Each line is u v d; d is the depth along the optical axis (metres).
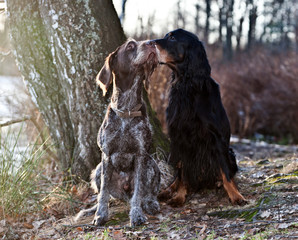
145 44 4.00
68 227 4.13
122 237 3.64
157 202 4.33
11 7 5.27
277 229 3.29
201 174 4.43
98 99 5.05
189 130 4.30
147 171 4.19
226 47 25.41
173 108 4.41
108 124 4.14
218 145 4.23
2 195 4.45
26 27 5.23
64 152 5.46
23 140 6.86
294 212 3.58
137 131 4.11
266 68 13.90
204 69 4.27
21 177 4.73
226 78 13.50
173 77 4.46
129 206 4.48
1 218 4.34
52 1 4.97
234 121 12.75
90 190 5.04
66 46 4.98
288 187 4.25
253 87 13.71
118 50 4.16
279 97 13.14
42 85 5.34
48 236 4.00
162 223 3.94
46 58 5.27
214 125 4.20
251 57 15.63
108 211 4.21
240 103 13.20
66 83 5.11
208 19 26.55
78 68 5.00
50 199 4.91
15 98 7.41
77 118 5.15
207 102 4.26
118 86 4.16
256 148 9.61
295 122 12.72
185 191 4.50
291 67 13.44
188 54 4.25
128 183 4.38
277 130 12.94
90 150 5.15
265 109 13.17
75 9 4.95
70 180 5.17
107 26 5.11
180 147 4.42
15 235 4.09
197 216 4.02
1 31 6.56
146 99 5.53
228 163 4.28
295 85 12.91
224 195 4.48
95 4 5.05
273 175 4.76
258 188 4.46
